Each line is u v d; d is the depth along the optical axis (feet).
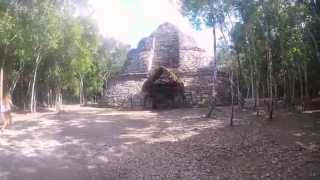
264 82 125.08
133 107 150.51
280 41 92.07
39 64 136.36
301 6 67.36
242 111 110.42
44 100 162.09
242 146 56.70
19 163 51.03
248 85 142.92
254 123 78.89
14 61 116.88
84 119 97.71
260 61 107.76
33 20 99.60
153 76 146.92
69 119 97.66
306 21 72.23
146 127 81.00
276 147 54.44
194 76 151.02
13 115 109.50
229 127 75.05
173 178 43.73
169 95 145.38
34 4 97.40
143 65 160.15
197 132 71.20
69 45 133.49
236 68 129.80
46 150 58.70
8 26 89.61
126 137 69.15
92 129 79.20
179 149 57.47
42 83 154.40
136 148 59.57
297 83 133.08
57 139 67.51
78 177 45.55
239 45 108.37
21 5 96.02
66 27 124.47
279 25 80.53
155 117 101.14
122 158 53.78
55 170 48.32
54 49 125.59
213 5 87.92
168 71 146.10
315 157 47.85
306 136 60.95
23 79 135.44
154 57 162.50
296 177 41.14
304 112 97.35
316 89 137.90
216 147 57.21
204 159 51.06
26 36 100.83
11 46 102.17
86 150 58.90
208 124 81.25
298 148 52.85
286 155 49.73
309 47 91.04
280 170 43.83
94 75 244.42
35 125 84.12
